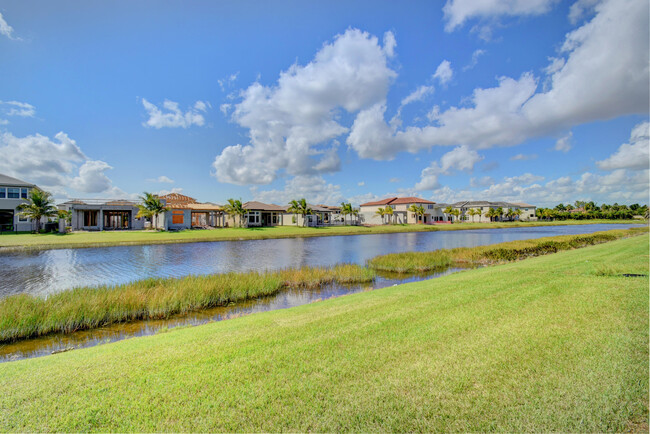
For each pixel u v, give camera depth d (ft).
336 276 51.08
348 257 79.71
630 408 9.78
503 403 10.24
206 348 15.60
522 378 11.72
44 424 9.70
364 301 25.95
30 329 26.76
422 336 16.31
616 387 10.90
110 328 29.37
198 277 44.88
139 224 153.99
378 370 12.69
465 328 17.28
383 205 285.64
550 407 9.95
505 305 21.75
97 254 80.53
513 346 14.56
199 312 34.47
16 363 14.85
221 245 106.63
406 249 97.35
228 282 41.39
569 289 25.81
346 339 16.24
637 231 133.28
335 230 179.73
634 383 11.10
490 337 15.78
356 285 47.67
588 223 291.17
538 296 23.90
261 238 135.44
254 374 12.61
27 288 44.65
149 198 139.64
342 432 9.13
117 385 11.98
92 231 135.23
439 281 35.19
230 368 13.19
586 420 9.30
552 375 11.84
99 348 17.22
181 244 107.14
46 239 100.53
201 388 11.62
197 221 196.65
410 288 31.76
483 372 12.28
